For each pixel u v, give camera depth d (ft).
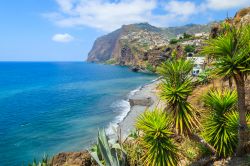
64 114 138.62
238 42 29.81
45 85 293.43
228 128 36.58
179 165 38.83
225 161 35.86
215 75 30.71
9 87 280.10
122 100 171.32
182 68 34.27
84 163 46.24
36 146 90.84
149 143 34.30
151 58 470.80
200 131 39.65
